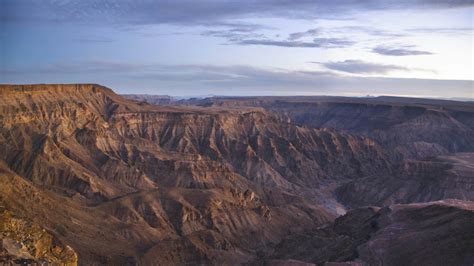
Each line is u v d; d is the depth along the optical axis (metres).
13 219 114.38
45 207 199.00
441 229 173.00
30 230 113.75
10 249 96.25
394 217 198.38
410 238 173.62
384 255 169.88
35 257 99.38
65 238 186.00
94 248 189.75
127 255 194.88
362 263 167.00
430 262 161.25
